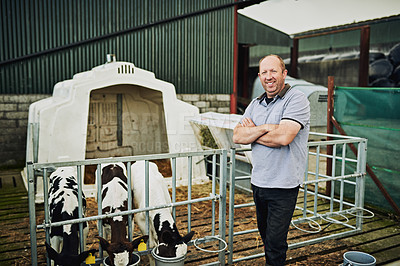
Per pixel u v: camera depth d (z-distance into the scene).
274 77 2.37
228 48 8.27
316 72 12.68
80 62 6.98
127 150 6.59
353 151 4.71
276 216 2.42
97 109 6.35
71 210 2.75
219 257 2.93
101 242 2.26
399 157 4.27
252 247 3.43
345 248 3.44
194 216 4.29
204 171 5.82
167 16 7.55
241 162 5.32
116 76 5.26
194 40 7.88
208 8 7.92
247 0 8.07
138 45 7.36
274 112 2.42
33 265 2.27
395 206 4.32
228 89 8.38
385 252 3.37
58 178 3.29
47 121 4.95
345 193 4.95
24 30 6.57
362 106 4.65
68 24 6.81
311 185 5.69
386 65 10.80
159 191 2.86
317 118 7.95
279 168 2.39
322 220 4.16
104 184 3.07
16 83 6.66
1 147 6.77
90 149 6.31
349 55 11.56
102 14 7.02
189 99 7.96
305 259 3.20
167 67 7.67
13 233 3.74
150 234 2.80
